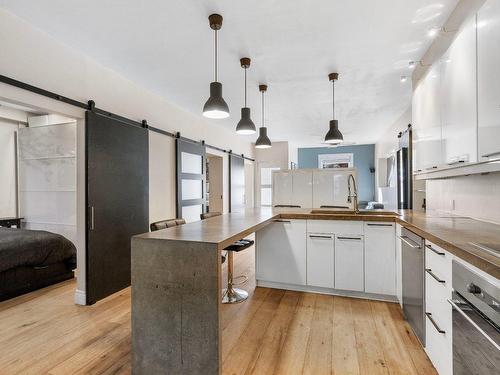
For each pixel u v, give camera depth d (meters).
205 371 1.54
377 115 5.30
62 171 3.82
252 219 2.59
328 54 2.85
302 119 5.58
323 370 1.77
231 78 3.47
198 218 5.10
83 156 2.79
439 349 1.62
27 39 2.30
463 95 1.84
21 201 4.13
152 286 1.64
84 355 1.97
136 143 3.44
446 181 2.85
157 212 3.98
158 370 1.63
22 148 4.10
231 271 2.95
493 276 1.01
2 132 4.30
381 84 3.69
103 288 2.94
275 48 2.73
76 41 2.58
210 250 1.53
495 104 1.47
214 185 6.37
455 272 1.37
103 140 2.94
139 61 2.99
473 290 1.17
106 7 2.10
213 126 5.85
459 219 2.33
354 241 2.86
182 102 4.38
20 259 3.04
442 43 2.38
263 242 3.17
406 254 2.29
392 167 6.05
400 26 2.36
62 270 3.56
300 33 2.46
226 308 2.69
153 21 2.28
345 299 2.87
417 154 2.96
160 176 4.06
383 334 2.18
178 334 1.59
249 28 2.39
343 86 3.76
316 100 4.36
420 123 2.85
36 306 2.80
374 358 1.88
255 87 3.79
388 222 2.74
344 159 9.34
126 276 3.24
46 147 3.93
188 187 4.80
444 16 2.22
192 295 1.56
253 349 2.01
